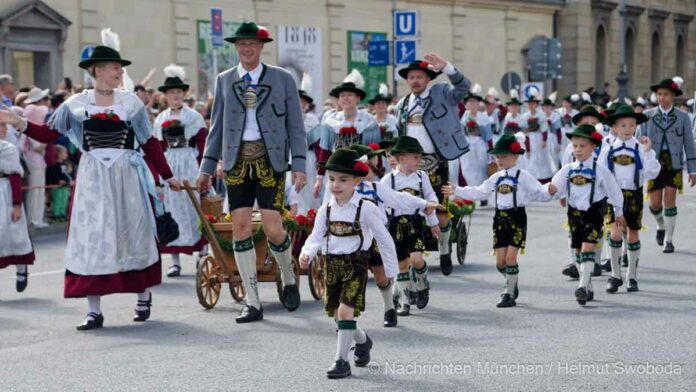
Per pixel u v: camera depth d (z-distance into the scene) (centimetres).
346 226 1312
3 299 1920
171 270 2200
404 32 4016
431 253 2439
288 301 1714
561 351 1377
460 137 1953
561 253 2405
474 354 1371
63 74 4272
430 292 1897
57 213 3148
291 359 1360
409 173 1728
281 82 1662
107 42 1662
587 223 1769
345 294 1295
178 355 1395
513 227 1747
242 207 1645
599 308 1708
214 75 3684
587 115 2072
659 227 2441
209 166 1698
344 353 1271
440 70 1919
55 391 1215
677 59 9819
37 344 1491
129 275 1645
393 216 1689
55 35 4219
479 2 6944
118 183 1644
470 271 2156
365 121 2141
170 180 1692
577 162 1794
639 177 1964
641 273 2088
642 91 9062
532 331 1520
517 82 5269
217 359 1366
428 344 1441
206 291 1781
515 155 1767
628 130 1994
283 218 1791
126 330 1590
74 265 1620
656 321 1580
